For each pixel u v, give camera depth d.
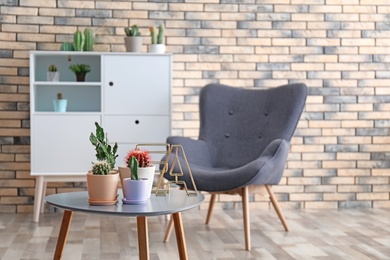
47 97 5.09
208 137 4.62
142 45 5.14
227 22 5.21
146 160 3.05
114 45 5.13
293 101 4.42
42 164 4.72
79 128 4.75
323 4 5.26
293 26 5.25
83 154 4.75
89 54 4.78
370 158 5.30
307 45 5.26
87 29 4.90
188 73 5.20
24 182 5.07
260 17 5.23
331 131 5.28
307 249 3.91
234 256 3.76
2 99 5.04
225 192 4.07
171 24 5.17
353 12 5.29
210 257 3.74
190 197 3.13
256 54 5.23
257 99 4.64
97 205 2.92
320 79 5.27
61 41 5.09
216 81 5.21
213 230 4.42
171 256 3.76
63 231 3.05
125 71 4.78
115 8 5.13
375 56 5.30
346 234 4.30
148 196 3.03
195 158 4.46
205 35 5.20
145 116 4.80
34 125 4.72
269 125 4.50
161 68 4.80
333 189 5.29
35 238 4.16
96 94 5.13
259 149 4.48
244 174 3.92
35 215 4.68
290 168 5.26
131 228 4.45
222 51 5.21
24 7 5.05
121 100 4.78
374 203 5.31
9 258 3.69
